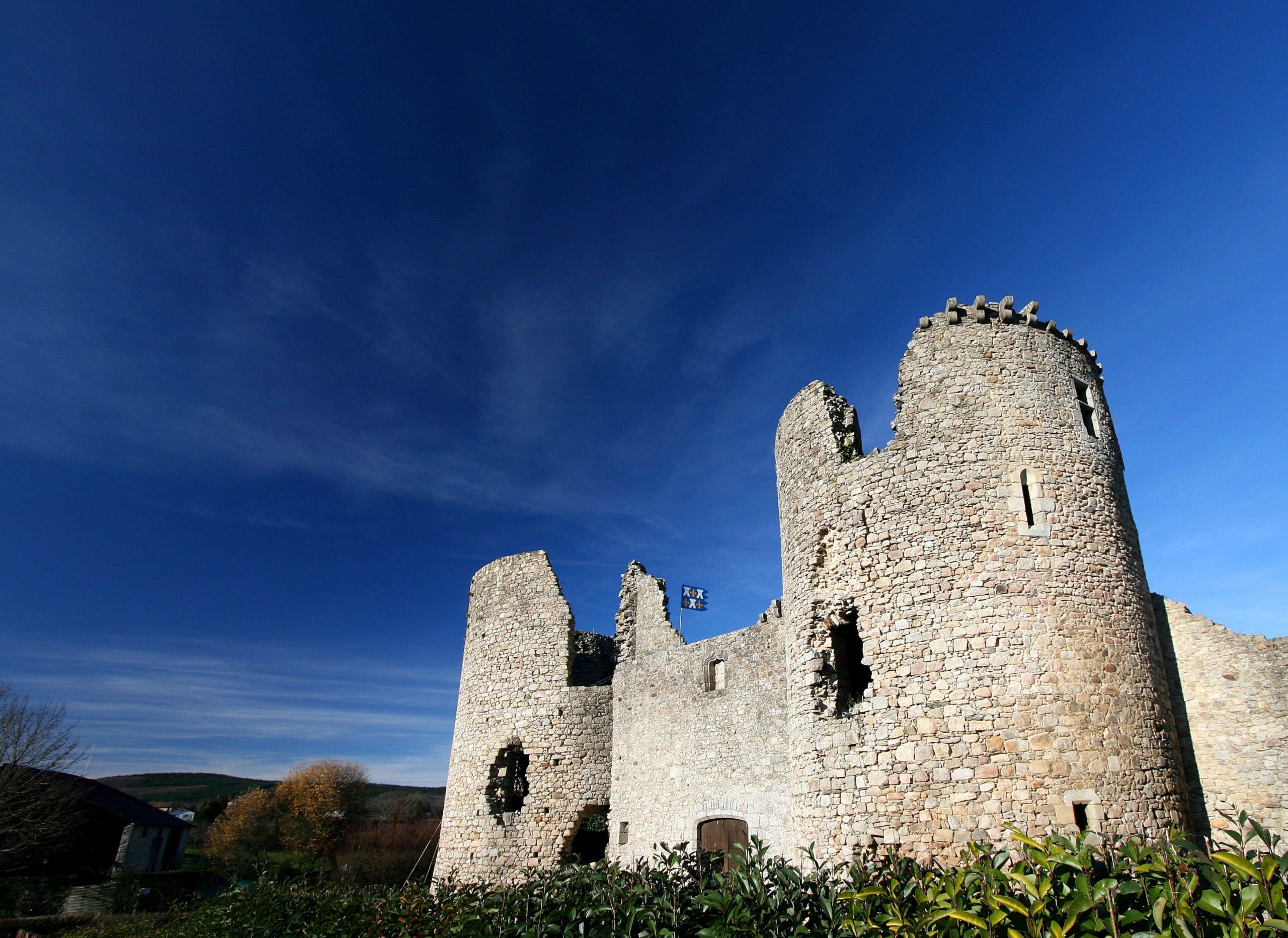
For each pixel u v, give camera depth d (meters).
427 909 9.75
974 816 11.51
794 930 6.35
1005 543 12.88
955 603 12.77
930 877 6.46
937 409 14.23
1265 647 13.10
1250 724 12.92
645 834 21.02
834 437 15.51
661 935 6.72
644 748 22.03
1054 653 12.11
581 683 25.09
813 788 13.60
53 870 38.69
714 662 20.88
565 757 22.66
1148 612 13.41
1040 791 11.34
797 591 15.28
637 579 25.45
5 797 31.09
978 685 12.15
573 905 7.99
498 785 23.34
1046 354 14.61
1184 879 4.87
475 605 26.33
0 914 29.48
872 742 12.80
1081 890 4.95
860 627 13.73
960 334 14.75
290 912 12.48
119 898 33.16
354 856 47.72
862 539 14.19
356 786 62.78
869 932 6.01
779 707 18.14
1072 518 13.17
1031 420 13.84
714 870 8.38
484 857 21.94
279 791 59.16
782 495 16.97
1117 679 12.23
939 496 13.57
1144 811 11.52
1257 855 5.00
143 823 43.31
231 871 48.78
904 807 12.09
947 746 12.05
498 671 24.44
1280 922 4.21
